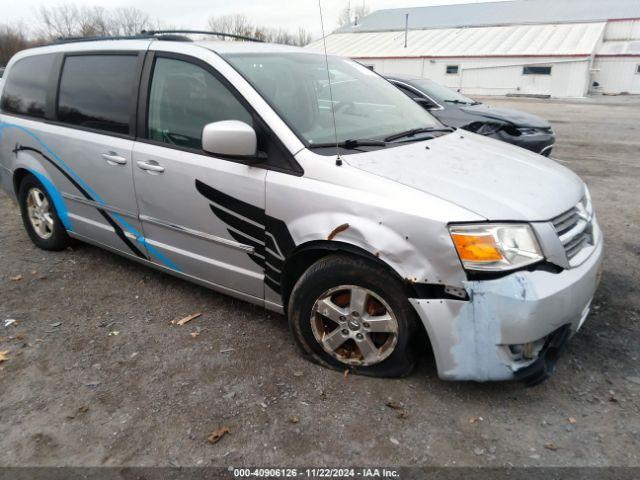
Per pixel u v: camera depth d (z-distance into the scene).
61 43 4.27
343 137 3.04
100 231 3.95
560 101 25.97
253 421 2.52
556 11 36.41
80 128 3.84
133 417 2.57
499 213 2.39
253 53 3.35
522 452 2.30
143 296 3.81
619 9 34.41
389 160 2.79
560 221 2.55
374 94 3.72
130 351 3.12
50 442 2.43
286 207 2.76
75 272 4.23
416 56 34.12
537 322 2.33
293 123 2.89
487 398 2.63
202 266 3.34
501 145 3.56
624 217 5.57
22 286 4.01
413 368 2.75
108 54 3.72
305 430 2.46
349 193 2.58
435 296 2.45
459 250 2.34
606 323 3.31
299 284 2.82
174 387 2.79
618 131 13.14
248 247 3.02
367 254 2.54
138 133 3.45
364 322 2.69
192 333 3.29
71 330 3.37
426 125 3.67
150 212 3.46
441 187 2.53
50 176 4.17
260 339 3.21
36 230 4.69
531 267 2.38
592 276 2.59
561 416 2.51
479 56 31.98
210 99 3.11
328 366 2.89
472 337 2.40
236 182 2.94
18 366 3.01
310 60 3.65
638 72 31.38
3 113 4.62
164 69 3.36
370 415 2.54
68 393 2.76
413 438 2.39
